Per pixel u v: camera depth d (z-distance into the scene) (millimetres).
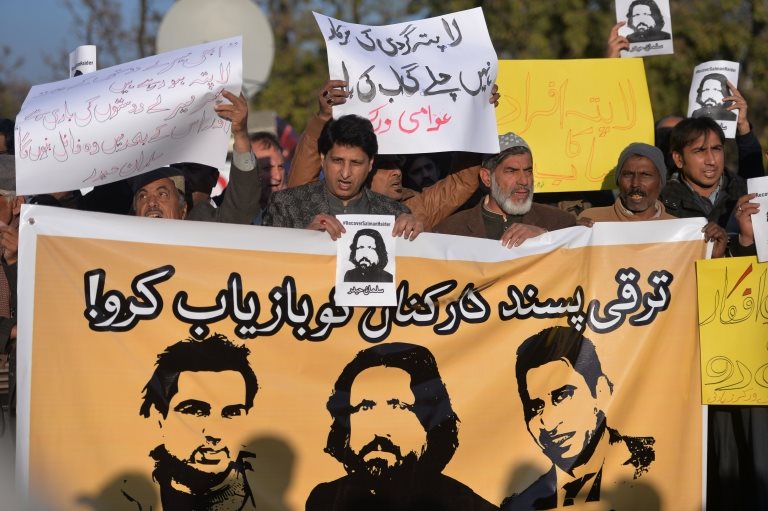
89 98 6816
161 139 6902
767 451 7988
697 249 7754
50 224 6477
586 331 7590
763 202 7648
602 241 7637
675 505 7629
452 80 7719
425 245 7230
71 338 6480
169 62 7039
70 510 6422
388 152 7617
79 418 6469
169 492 6633
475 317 7359
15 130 6645
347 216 7051
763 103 23781
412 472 7148
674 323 7707
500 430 7359
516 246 7477
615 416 7578
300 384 6949
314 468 6949
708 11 24047
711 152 8859
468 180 8469
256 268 6891
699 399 7719
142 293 6645
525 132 9195
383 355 7133
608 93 9359
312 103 24438
